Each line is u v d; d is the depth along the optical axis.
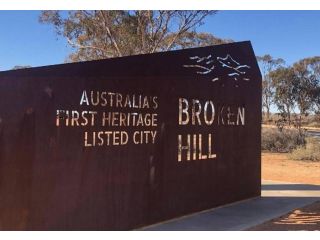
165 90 8.49
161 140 8.41
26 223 6.21
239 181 10.89
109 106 7.34
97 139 7.16
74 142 6.80
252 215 9.47
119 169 7.55
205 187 9.67
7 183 6.00
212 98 9.88
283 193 12.32
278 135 30.80
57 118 6.56
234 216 9.29
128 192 7.72
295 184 14.05
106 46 25.36
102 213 7.26
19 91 6.11
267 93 63.00
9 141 6.01
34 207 6.30
